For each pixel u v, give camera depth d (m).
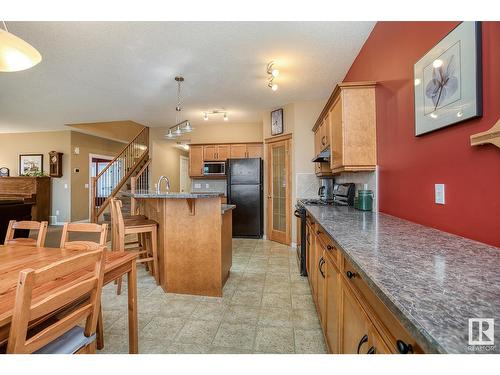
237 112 5.20
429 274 0.80
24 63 1.75
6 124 6.18
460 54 1.22
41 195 6.51
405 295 0.66
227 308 2.33
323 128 3.39
